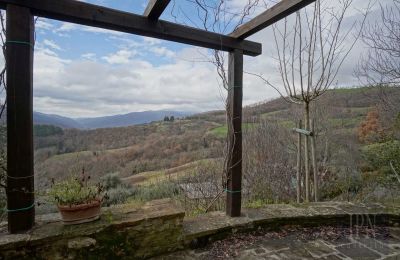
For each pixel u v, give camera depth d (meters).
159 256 2.27
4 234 1.87
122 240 2.11
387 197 4.48
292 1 1.95
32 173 1.94
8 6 1.80
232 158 2.79
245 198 4.73
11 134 1.83
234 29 2.66
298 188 3.77
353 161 5.93
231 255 2.30
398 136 5.18
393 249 2.44
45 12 1.91
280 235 2.69
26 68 1.86
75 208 1.97
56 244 1.88
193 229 2.49
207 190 4.55
